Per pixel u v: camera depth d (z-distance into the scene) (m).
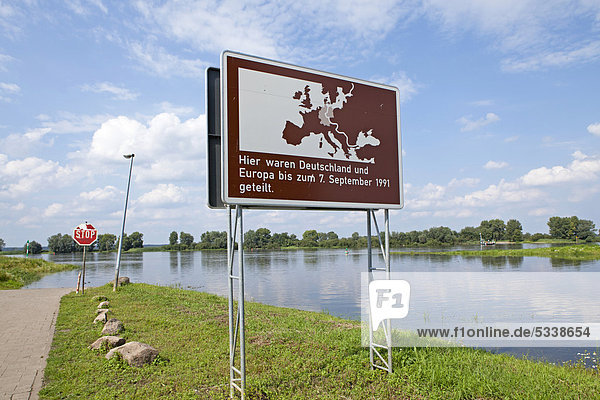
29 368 7.29
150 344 8.89
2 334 9.86
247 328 10.48
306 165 6.83
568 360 9.23
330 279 34.97
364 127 7.54
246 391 6.07
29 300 16.08
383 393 6.20
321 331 10.14
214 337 9.53
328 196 7.00
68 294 17.58
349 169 7.27
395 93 8.01
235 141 6.24
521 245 119.69
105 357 7.67
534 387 6.17
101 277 39.38
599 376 7.32
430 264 50.84
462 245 128.50
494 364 7.41
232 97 6.30
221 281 34.78
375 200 7.49
